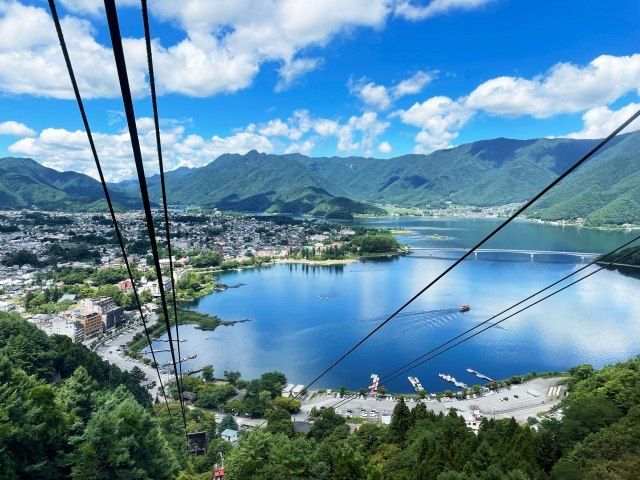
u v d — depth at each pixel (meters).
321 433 82.50
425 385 110.44
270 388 104.00
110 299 171.75
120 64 4.90
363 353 129.62
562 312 159.62
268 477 54.78
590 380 85.38
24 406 45.09
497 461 50.62
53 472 44.78
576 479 47.44
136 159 5.83
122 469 46.66
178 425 81.44
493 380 110.88
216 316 166.12
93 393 59.44
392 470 58.59
